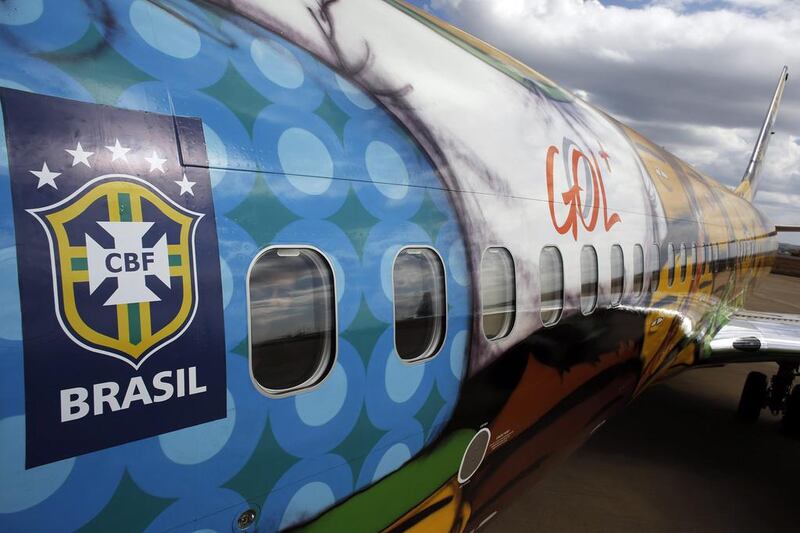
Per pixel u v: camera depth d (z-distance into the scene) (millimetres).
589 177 4695
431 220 2998
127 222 1862
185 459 2018
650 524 6254
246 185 2195
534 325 3834
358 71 2922
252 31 2498
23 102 1740
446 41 3889
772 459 8289
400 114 3018
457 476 3414
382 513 2898
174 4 2258
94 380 1781
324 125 2572
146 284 1888
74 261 1746
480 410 3422
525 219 3730
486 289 3361
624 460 7910
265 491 2297
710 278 8188
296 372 2381
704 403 10781
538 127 4215
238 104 2273
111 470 1839
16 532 1678
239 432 2162
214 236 2068
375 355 2672
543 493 6797
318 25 2842
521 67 4879
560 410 4449
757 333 8992
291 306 2336
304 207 2385
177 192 1995
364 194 2656
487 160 3510
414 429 2949
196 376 2012
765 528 6359
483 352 3363
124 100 1949
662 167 6992
